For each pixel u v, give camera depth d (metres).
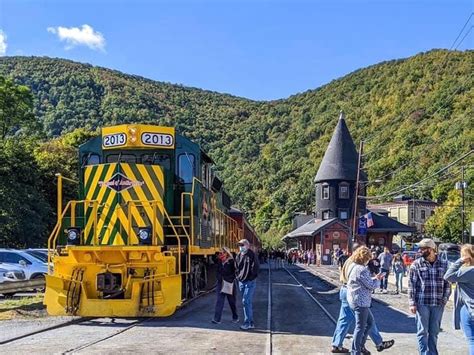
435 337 8.77
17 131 52.06
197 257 18.05
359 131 96.75
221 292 13.73
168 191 15.46
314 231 71.38
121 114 128.25
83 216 15.48
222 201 23.16
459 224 72.81
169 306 13.73
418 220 104.25
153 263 13.95
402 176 77.44
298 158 130.75
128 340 11.23
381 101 105.81
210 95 188.75
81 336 11.68
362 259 9.60
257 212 125.69
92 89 137.62
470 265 7.71
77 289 13.91
